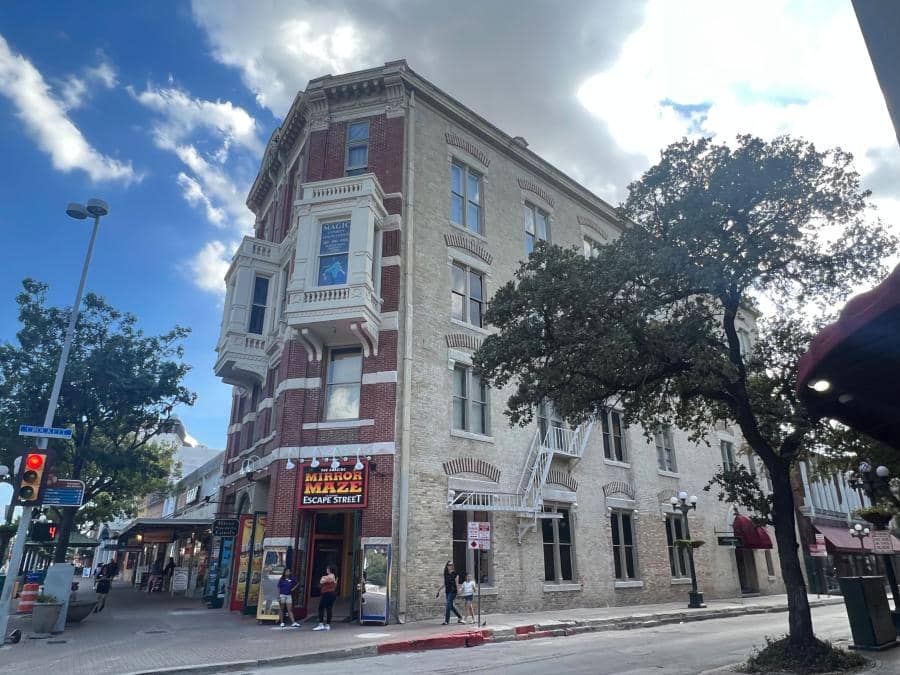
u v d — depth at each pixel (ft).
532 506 66.80
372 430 60.59
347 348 65.98
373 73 74.38
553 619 57.82
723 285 41.47
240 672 35.78
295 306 62.03
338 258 63.87
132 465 72.13
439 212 73.26
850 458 66.64
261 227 98.73
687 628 57.82
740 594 95.81
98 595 70.54
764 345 46.14
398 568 56.13
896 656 38.22
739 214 41.24
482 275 76.23
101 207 52.16
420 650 43.78
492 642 47.67
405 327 64.28
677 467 93.25
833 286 42.09
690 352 41.50
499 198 81.97
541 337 45.34
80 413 70.95
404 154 71.92
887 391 12.51
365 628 52.01
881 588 43.34
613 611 67.56
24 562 132.16
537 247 47.96
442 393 65.62
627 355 42.80
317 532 67.00
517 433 71.46
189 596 101.50
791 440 42.19
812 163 40.42
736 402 43.57
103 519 142.61
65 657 39.04
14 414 67.46
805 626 37.06
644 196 45.62
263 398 75.25
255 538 67.05
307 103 77.05
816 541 109.29
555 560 70.90
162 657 38.91
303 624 55.16
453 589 54.49
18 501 42.91
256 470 69.41
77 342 71.41
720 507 98.99
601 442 81.87
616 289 43.75
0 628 42.80
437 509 60.75
